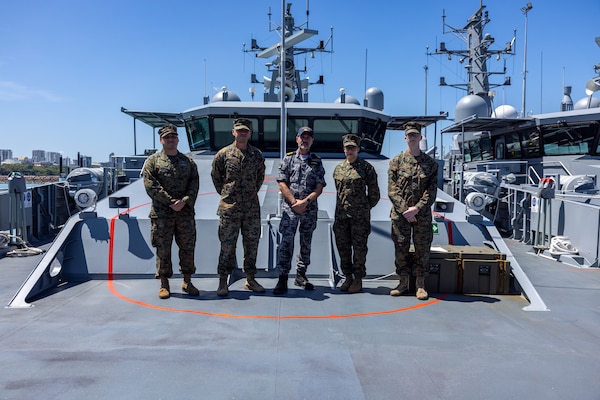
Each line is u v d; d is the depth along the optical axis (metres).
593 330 4.12
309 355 3.36
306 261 5.38
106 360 3.22
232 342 3.62
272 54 10.91
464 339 3.77
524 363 3.26
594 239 7.57
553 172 14.83
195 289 5.10
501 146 17.44
